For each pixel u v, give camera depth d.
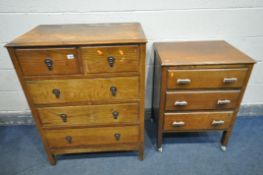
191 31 1.51
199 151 1.53
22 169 1.41
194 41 1.52
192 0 1.39
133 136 1.35
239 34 1.53
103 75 1.08
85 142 1.35
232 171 1.37
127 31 1.15
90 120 1.25
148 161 1.46
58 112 1.20
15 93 1.70
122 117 1.25
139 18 1.44
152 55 1.59
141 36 1.04
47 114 1.20
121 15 1.43
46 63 1.01
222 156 1.49
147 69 1.65
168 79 1.20
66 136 1.30
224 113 1.34
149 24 1.47
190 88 1.23
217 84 1.22
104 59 1.03
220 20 1.47
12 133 1.75
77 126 1.27
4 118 1.80
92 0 1.36
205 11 1.43
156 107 1.53
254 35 1.54
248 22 1.48
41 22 1.42
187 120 1.37
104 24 1.34
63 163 1.45
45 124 1.24
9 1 1.33
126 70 1.08
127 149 1.41
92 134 1.32
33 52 0.98
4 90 1.67
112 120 1.26
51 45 0.97
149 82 1.71
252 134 1.68
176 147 1.57
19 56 0.99
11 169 1.42
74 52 1.00
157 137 1.48
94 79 1.09
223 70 1.17
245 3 1.41
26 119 1.83
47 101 1.15
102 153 1.53
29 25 1.42
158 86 1.38
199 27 1.49
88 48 0.99
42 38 1.03
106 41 0.98
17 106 1.77
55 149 1.36
